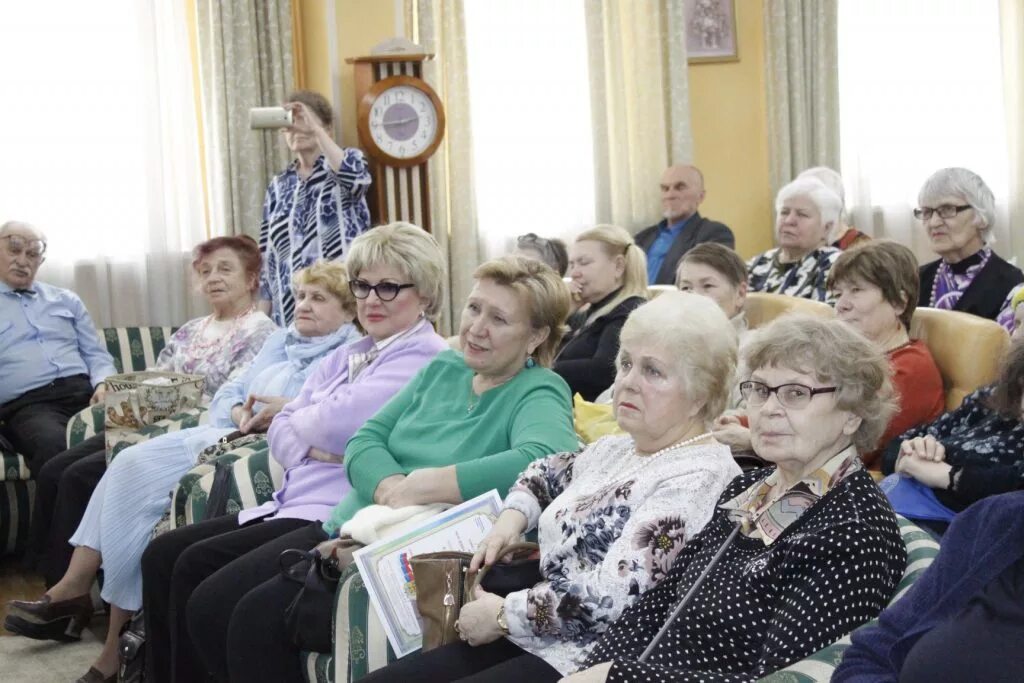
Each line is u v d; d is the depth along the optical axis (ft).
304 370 11.16
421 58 17.04
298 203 14.70
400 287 9.57
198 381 12.25
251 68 17.38
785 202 13.44
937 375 8.84
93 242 17.30
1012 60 20.72
